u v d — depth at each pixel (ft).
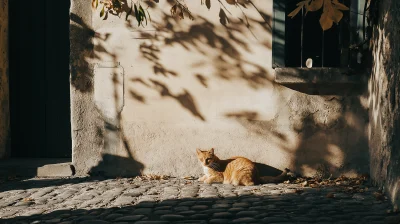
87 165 19.22
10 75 20.80
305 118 18.38
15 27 20.76
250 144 18.58
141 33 18.85
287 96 18.42
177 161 18.86
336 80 17.99
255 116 18.53
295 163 18.45
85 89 19.13
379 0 16.80
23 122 20.80
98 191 16.98
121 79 18.99
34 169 19.25
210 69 18.63
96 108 19.11
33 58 20.72
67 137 20.66
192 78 18.71
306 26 18.63
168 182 18.12
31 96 20.76
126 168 19.07
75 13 19.06
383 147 16.12
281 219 14.05
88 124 19.16
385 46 15.97
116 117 19.06
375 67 17.13
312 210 14.73
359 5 17.78
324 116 18.33
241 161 17.92
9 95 20.76
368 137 18.13
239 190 16.89
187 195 16.35
